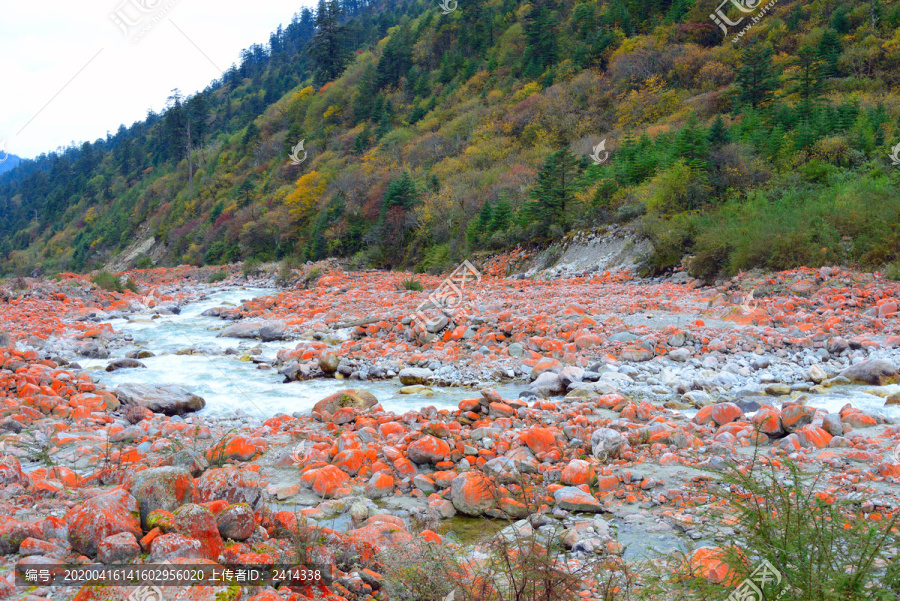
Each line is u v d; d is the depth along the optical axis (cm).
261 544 408
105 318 2233
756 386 1084
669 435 757
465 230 3772
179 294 3241
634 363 1261
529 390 1099
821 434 728
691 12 5472
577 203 3145
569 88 5212
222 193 7356
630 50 5384
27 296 2450
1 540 399
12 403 925
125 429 839
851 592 320
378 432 820
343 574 417
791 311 1591
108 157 12462
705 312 1661
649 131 3975
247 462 741
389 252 4156
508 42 6981
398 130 6056
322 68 8906
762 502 432
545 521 561
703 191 2594
